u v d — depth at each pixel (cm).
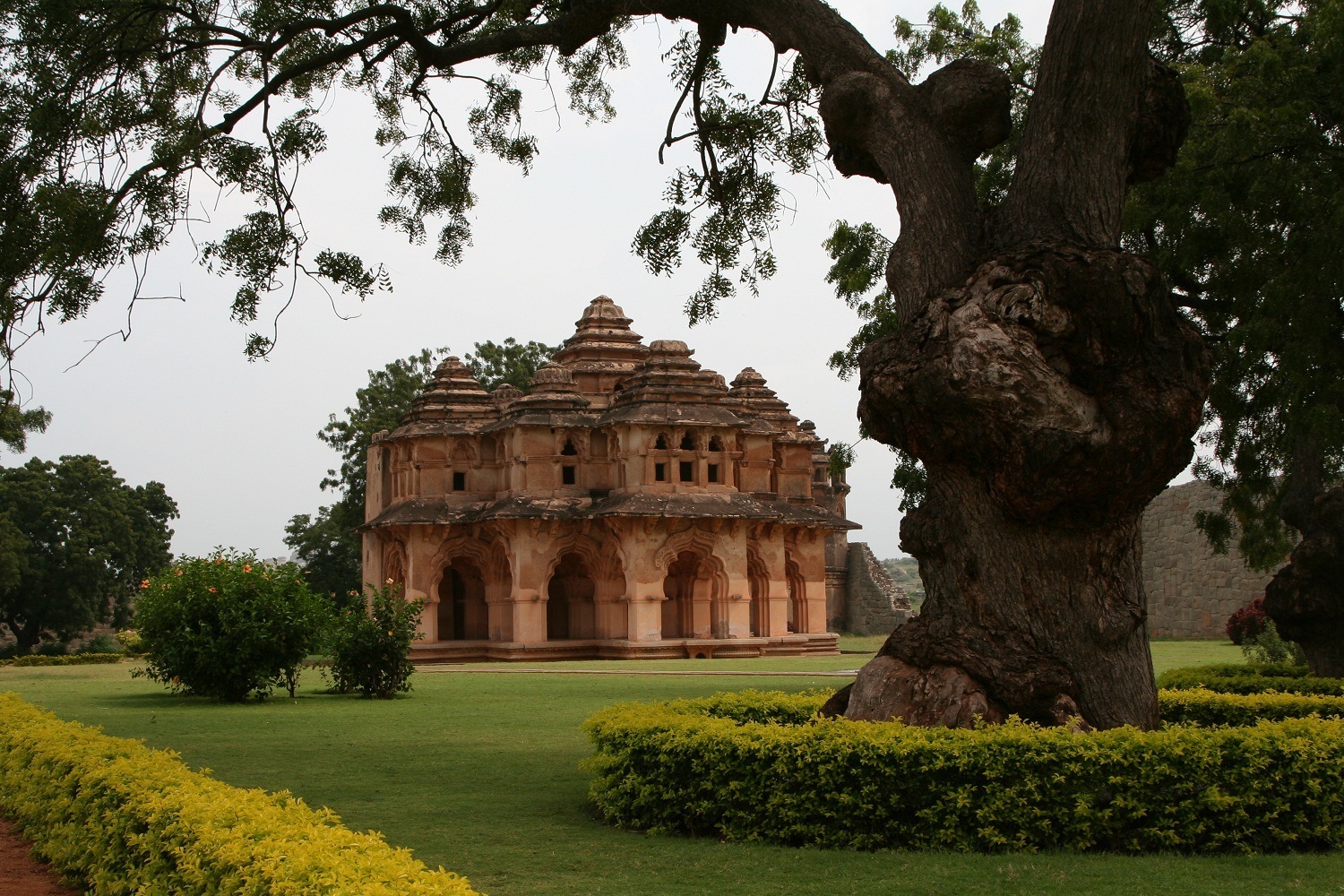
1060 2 1010
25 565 5162
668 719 978
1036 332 911
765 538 3994
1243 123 1481
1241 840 818
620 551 3669
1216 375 1588
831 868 781
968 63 1080
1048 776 827
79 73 1290
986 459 939
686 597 3875
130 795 784
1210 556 4312
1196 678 1708
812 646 4016
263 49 1345
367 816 990
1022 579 974
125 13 1314
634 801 940
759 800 883
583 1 1259
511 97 1630
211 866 626
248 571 2131
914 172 1059
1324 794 827
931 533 1022
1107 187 1005
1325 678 1612
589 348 4381
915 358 952
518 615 3672
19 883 837
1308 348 1398
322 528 6028
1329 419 1378
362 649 2158
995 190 1842
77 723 1148
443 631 4084
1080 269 918
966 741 843
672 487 3669
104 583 5647
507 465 3819
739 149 1580
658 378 3738
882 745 849
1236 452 1730
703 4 1209
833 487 5825
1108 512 950
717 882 758
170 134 1272
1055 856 798
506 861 826
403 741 1477
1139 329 919
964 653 978
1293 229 1483
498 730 1588
